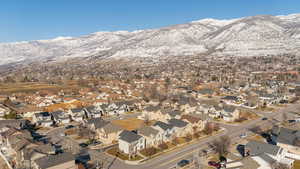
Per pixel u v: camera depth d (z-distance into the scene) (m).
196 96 157.25
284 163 57.72
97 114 110.38
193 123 85.38
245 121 102.06
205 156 64.81
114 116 113.19
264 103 131.50
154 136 71.69
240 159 56.81
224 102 138.88
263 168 55.31
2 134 78.31
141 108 127.00
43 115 101.62
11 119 100.19
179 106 122.19
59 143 75.81
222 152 65.19
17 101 144.50
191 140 77.56
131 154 65.31
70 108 115.19
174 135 78.19
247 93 158.75
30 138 74.88
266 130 89.00
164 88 178.12
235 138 80.00
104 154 66.69
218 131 87.38
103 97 150.38
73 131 88.62
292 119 104.88
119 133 79.19
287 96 150.75
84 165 59.16
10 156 64.81
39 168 52.44
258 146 63.25
